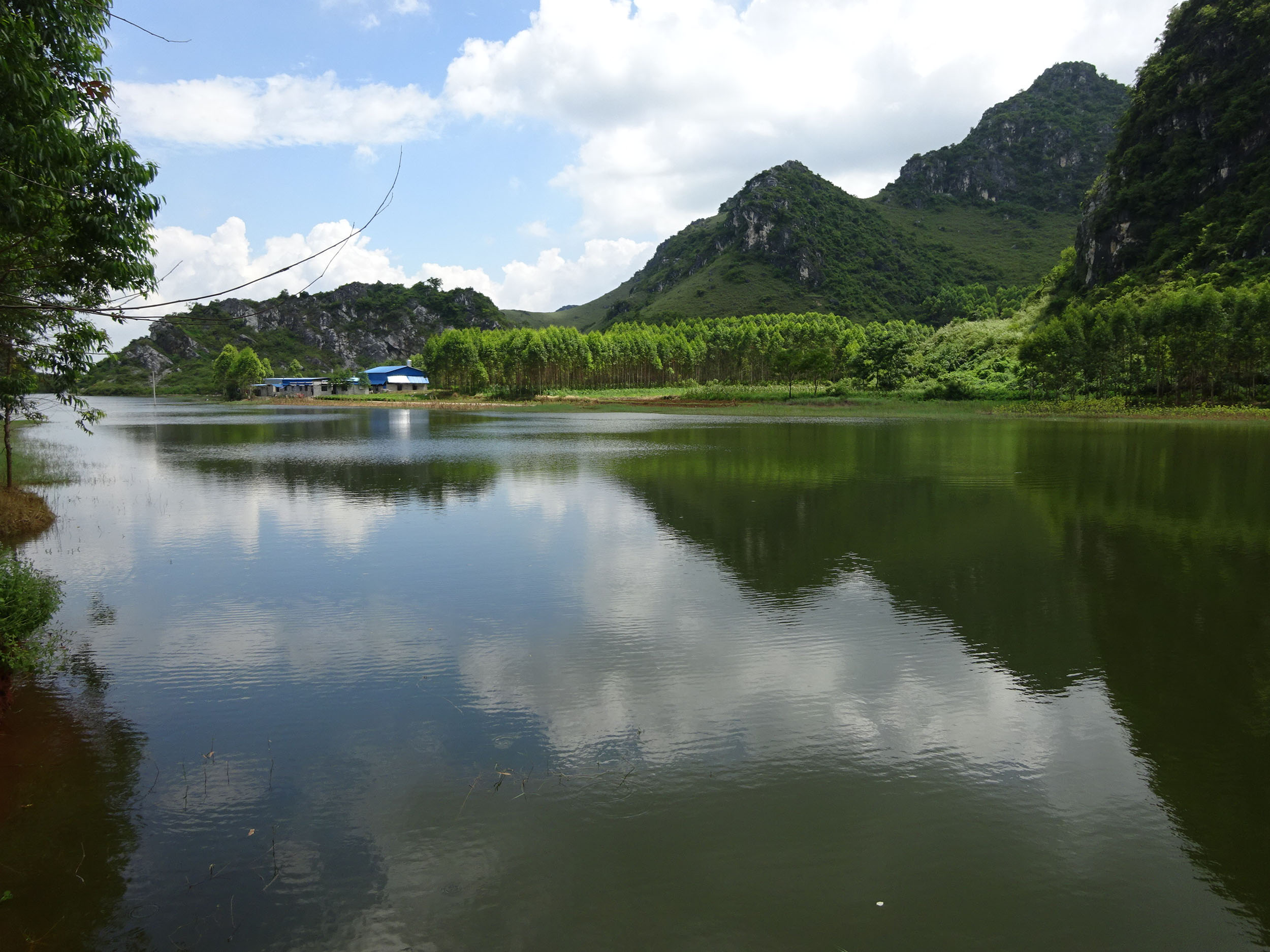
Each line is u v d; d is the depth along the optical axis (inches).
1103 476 944.3
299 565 525.3
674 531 633.6
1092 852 214.7
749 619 409.7
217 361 5191.9
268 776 252.2
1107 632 390.0
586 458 1176.2
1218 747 274.4
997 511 711.7
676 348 4621.1
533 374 4330.7
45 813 231.0
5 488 736.3
